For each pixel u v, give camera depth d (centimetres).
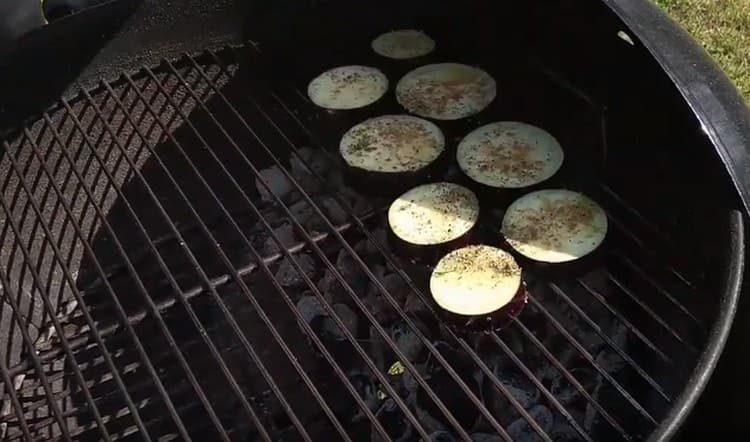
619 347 54
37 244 66
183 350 64
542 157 60
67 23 66
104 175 70
